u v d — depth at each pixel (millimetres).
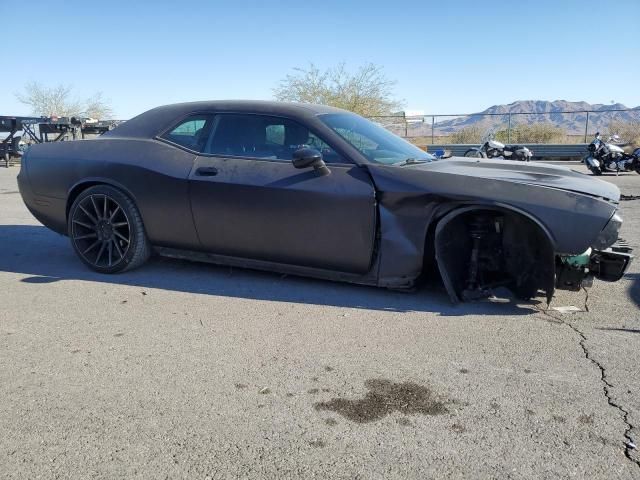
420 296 4207
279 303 4105
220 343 3414
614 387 2832
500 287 4246
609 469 2186
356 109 25859
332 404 2693
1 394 2799
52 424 2527
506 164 4449
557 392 2787
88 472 2188
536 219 3625
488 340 3418
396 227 3936
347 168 4078
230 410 2641
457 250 4031
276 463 2242
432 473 2172
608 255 3816
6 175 16250
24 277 4855
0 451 2326
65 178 4945
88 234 4934
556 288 3928
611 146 15156
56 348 3355
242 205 4254
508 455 2281
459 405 2676
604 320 3738
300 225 4113
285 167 4227
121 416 2594
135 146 4770
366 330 3590
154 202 4590
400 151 4531
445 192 3773
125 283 4645
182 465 2230
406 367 3074
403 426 2504
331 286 4465
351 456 2285
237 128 4504
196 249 4621
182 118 4754
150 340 3469
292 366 3096
